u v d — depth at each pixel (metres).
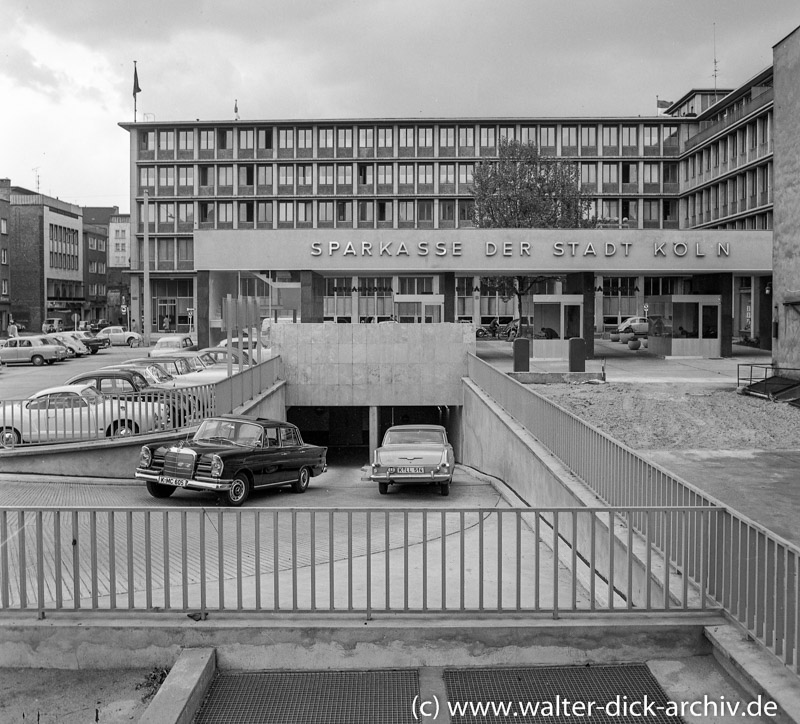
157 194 87.50
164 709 6.00
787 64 26.17
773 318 27.00
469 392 28.72
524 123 85.62
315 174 87.06
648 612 7.38
